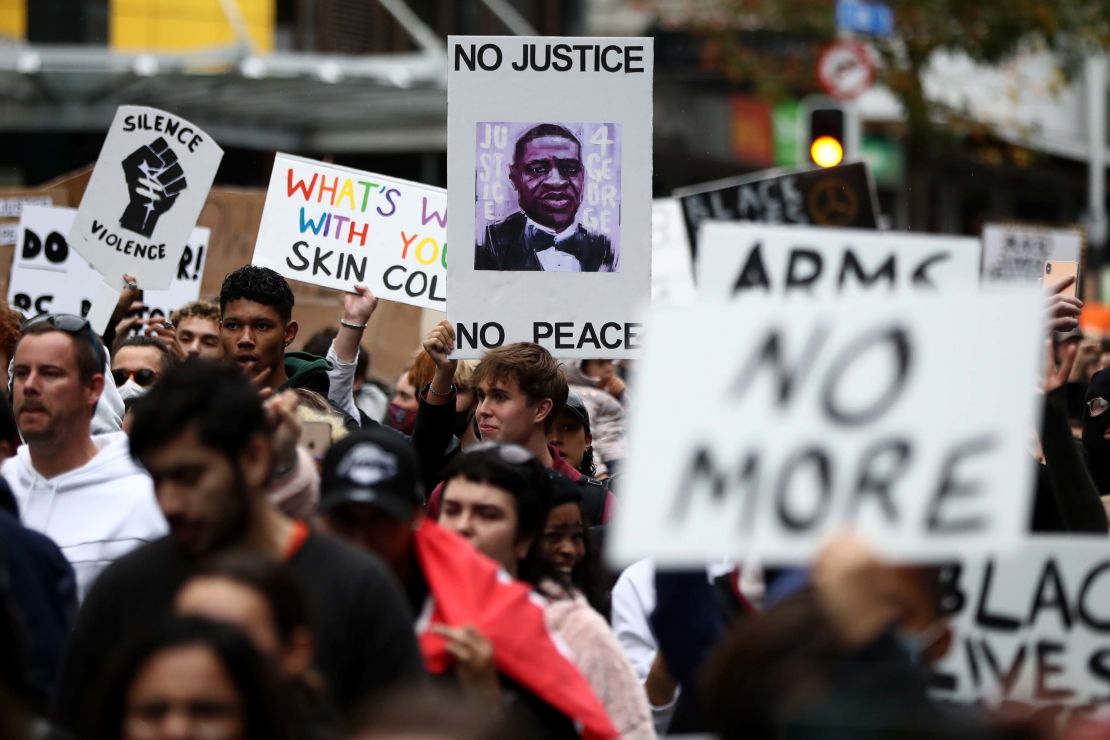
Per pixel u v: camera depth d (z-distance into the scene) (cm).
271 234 1562
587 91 1354
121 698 598
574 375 1789
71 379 998
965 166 7206
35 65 3700
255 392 745
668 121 5638
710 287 671
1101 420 1273
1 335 1247
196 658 593
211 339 1520
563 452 1346
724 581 900
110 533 985
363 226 1561
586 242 1352
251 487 738
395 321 2164
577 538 989
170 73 3681
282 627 664
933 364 587
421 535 854
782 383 588
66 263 1766
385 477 813
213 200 1928
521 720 812
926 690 575
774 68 5281
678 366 587
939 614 638
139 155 1574
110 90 3912
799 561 600
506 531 892
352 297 1415
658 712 999
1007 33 4662
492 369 1202
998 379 583
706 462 585
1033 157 6122
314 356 1447
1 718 663
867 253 680
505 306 1349
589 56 1355
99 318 1573
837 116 2489
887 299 589
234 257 1927
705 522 582
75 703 755
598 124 1354
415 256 1554
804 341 588
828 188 2050
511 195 1353
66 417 998
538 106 1353
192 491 723
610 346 1351
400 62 3947
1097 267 6072
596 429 1709
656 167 5725
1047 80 6444
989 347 584
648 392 587
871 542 581
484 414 1206
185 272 1786
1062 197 8106
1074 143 7412
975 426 583
